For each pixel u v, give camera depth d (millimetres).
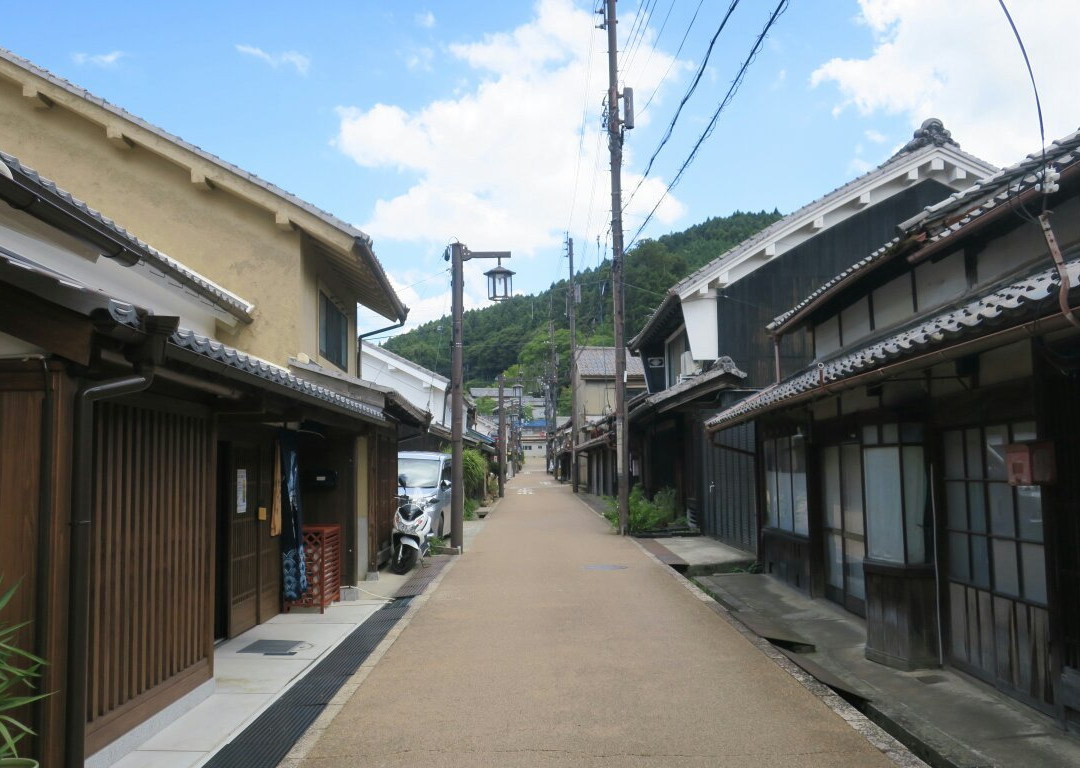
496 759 4531
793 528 11055
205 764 4508
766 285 18578
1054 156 5496
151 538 4934
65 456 3793
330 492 10320
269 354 10844
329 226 10758
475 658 6867
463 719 5250
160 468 5059
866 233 18641
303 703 5648
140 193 11070
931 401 6691
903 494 6797
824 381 6703
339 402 7281
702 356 18344
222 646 7355
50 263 5930
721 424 10883
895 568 6777
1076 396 4770
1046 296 3775
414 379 28984
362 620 8602
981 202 6566
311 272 11672
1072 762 4555
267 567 8648
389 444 13430
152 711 4957
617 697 5668
